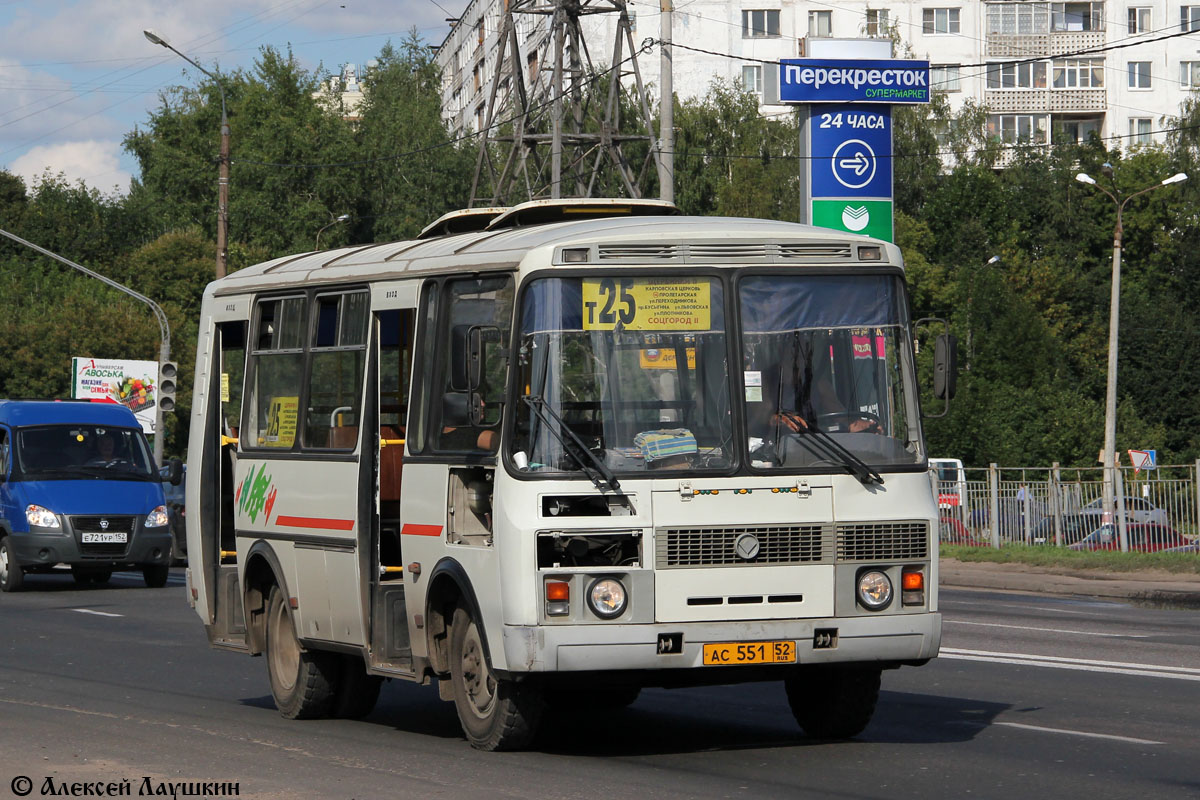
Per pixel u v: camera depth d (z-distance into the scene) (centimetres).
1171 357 10912
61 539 3606
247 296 1866
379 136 12706
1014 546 4438
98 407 3888
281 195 12581
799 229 1428
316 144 12706
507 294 1380
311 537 1648
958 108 12488
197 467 1944
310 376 1694
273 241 12381
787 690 1541
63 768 1359
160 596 3500
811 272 1403
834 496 1364
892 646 1366
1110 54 12656
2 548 3662
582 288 1355
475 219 1742
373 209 12694
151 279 11206
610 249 1364
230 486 1934
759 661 1331
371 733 1586
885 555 1375
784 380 1378
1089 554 4109
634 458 1334
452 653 1447
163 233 12912
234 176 12750
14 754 1434
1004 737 1520
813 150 6494
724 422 1355
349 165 12531
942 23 12438
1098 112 12675
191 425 1989
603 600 1306
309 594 1661
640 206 1678
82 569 3853
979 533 4588
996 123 12625
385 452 1578
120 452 3812
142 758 1412
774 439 1366
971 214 11662
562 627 1298
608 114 6334
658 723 1634
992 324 9294
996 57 12531
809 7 11881
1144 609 3188
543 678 1322
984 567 4225
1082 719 1642
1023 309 9256
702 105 11062
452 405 1442
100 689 1964
